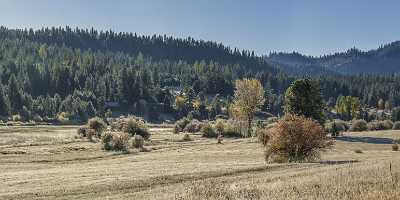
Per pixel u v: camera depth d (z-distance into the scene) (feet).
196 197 51.72
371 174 60.85
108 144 227.20
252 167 117.50
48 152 213.87
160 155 193.26
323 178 60.90
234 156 179.42
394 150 202.49
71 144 248.73
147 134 284.20
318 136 147.13
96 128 295.07
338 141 251.60
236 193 51.90
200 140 288.71
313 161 143.84
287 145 147.02
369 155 166.71
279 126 148.77
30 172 132.98
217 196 51.11
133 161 172.24
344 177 59.57
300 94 272.72
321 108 277.64
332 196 45.19
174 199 53.88
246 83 326.24
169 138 295.28
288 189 51.98
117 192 88.07
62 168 149.79
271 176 86.84
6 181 109.09
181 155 188.14
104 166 147.84
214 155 184.55
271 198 46.85
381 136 279.69
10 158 192.03
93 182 98.84
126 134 235.61
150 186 94.43
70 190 90.02
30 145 238.68
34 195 86.38
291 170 106.52
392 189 46.70
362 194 44.91
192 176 104.17
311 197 45.27
